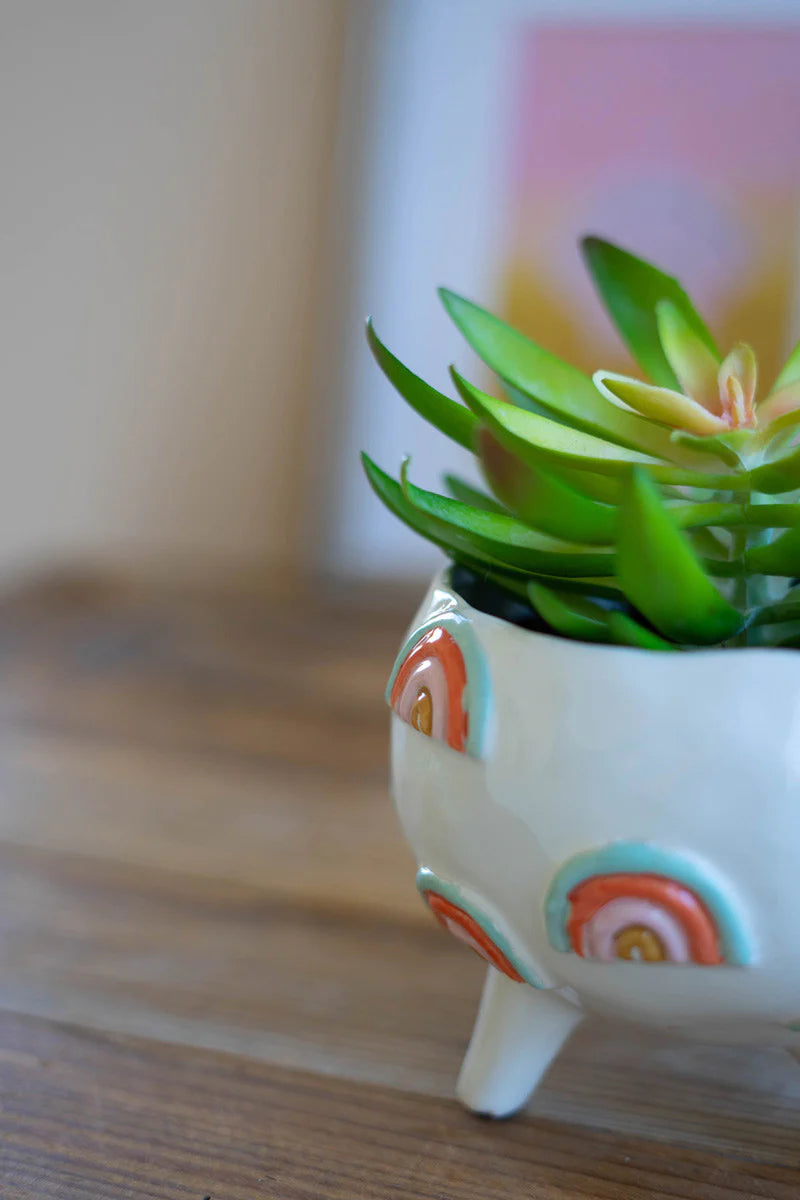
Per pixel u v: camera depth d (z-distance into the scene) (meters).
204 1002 0.41
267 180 1.02
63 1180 0.36
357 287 1.01
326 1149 0.37
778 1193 0.36
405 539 1.02
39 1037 0.40
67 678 0.68
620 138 0.97
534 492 0.34
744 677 0.33
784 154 0.95
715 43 0.95
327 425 1.03
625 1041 0.40
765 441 0.35
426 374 1.01
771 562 0.35
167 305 1.03
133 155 0.98
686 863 0.33
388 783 0.55
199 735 0.60
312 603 0.87
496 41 0.98
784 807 0.33
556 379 0.37
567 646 0.34
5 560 0.91
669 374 0.39
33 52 0.89
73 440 0.98
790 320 0.95
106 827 0.49
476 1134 0.37
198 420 1.05
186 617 0.81
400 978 0.42
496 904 0.35
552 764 0.34
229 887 0.46
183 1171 0.36
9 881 0.46
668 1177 0.37
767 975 0.34
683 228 0.97
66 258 0.95
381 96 1.00
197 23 1.00
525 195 0.99
